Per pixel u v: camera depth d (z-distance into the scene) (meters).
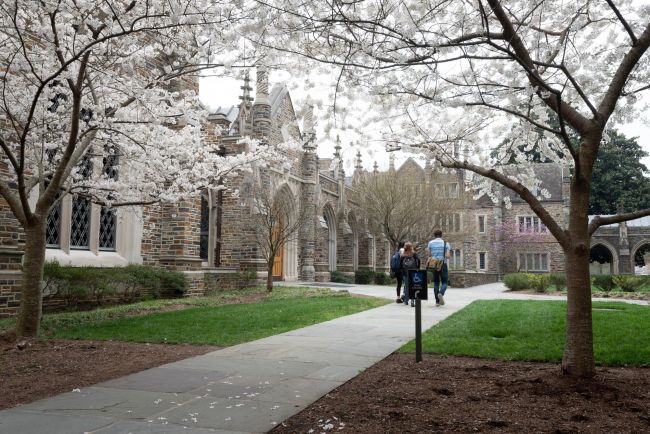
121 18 7.25
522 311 11.42
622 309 11.99
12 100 8.86
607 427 3.73
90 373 5.59
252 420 3.89
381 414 4.05
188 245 15.41
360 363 6.06
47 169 10.55
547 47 5.68
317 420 3.91
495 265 47.38
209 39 7.25
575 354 5.16
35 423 3.81
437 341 7.58
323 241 28.38
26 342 7.32
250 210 20.19
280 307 12.36
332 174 33.28
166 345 7.40
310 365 5.94
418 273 6.30
